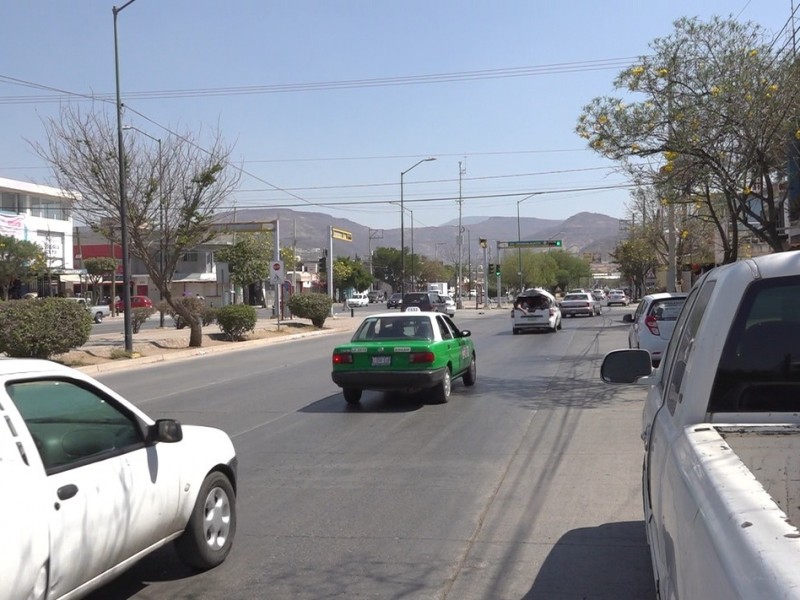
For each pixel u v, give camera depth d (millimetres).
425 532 6695
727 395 3404
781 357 3375
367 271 129375
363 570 5844
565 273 127438
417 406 13617
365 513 7305
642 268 71875
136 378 19844
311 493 8070
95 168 25156
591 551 6094
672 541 2928
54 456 4395
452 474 8711
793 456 2924
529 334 33688
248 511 7461
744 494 2295
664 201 18625
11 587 3742
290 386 17078
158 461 5207
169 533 5367
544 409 12898
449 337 14734
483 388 15828
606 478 8289
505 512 7215
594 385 15805
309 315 40344
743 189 16375
